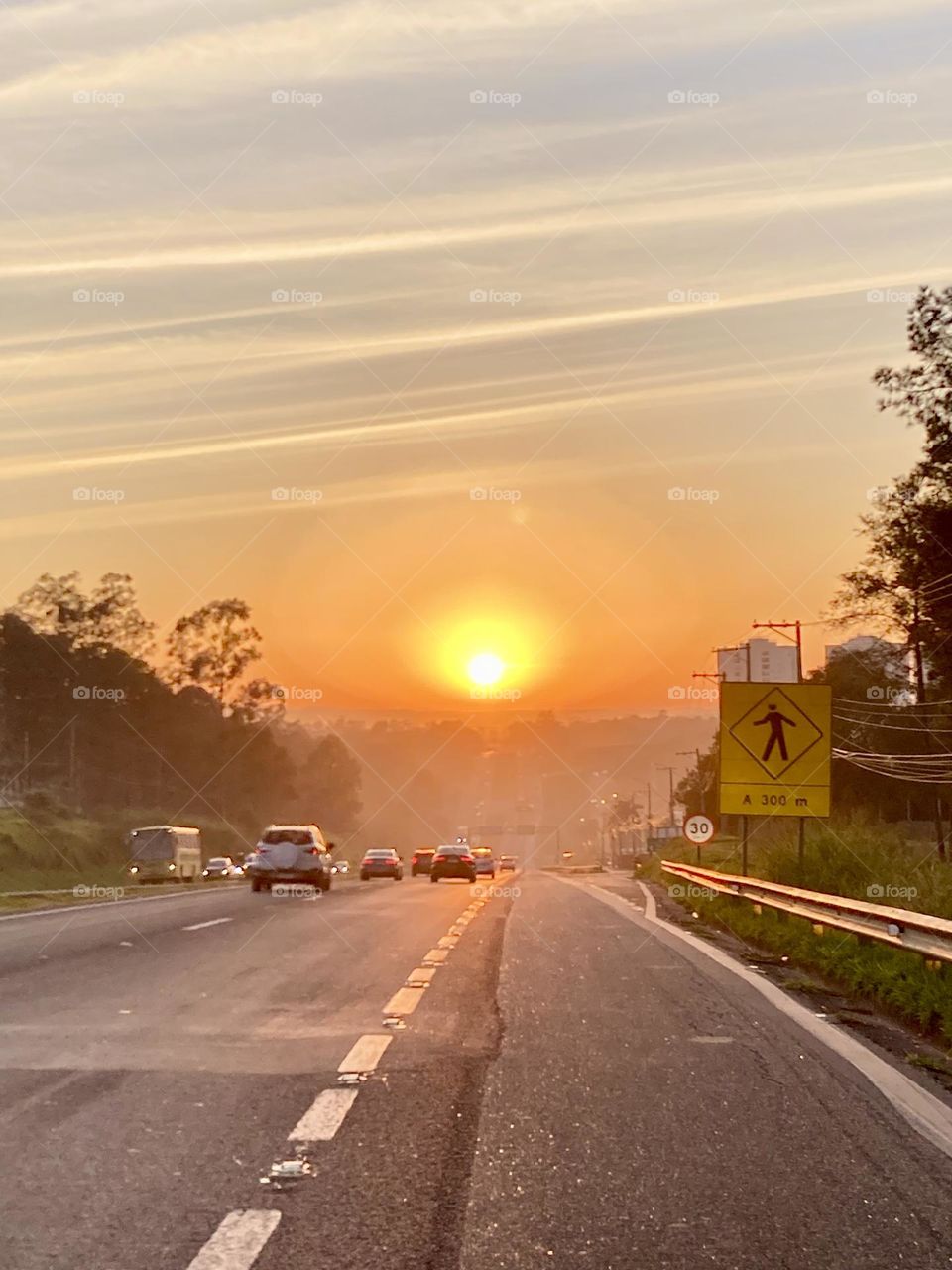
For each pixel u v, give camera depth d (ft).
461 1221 18.89
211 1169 21.36
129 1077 28.66
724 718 98.02
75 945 60.03
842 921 53.52
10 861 219.82
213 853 316.81
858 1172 21.85
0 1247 17.51
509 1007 40.50
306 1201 19.72
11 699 295.07
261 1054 31.68
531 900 110.01
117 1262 16.94
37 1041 33.19
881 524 165.89
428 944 62.85
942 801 234.79
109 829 264.72
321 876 126.00
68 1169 21.25
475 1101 26.63
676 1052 32.89
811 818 100.42
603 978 48.83
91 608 308.40
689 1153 22.90
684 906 102.12
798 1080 29.50
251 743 339.16
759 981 48.55
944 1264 17.53
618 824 638.94
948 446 152.97
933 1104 27.04
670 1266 17.25
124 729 317.42
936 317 147.54
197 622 332.80
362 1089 27.58
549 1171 21.62
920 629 171.83
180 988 44.09
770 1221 19.17
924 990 38.99
